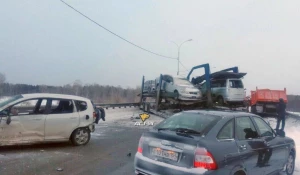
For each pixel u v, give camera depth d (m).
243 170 4.55
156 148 4.48
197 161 3.96
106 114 21.05
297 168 7.08
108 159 7.18
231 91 19.91
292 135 12.80
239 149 4.53
